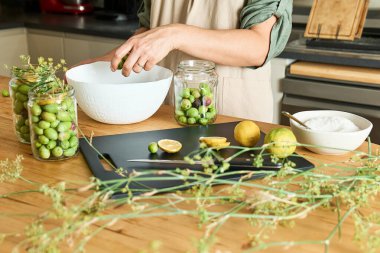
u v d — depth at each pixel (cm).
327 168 113
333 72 231
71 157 119
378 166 101
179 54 178
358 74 226
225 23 168
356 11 237
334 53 230
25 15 339
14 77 125
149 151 121
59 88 117
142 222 90
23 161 117
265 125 141
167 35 138
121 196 98
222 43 146
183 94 138
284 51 239
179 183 104
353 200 91
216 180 89
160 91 139
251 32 153
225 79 176
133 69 133
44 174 110
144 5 191
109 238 85
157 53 134
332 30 239
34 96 113
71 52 305
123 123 141
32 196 100
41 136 115
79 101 138
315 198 92
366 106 230
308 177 97
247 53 150
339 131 123
